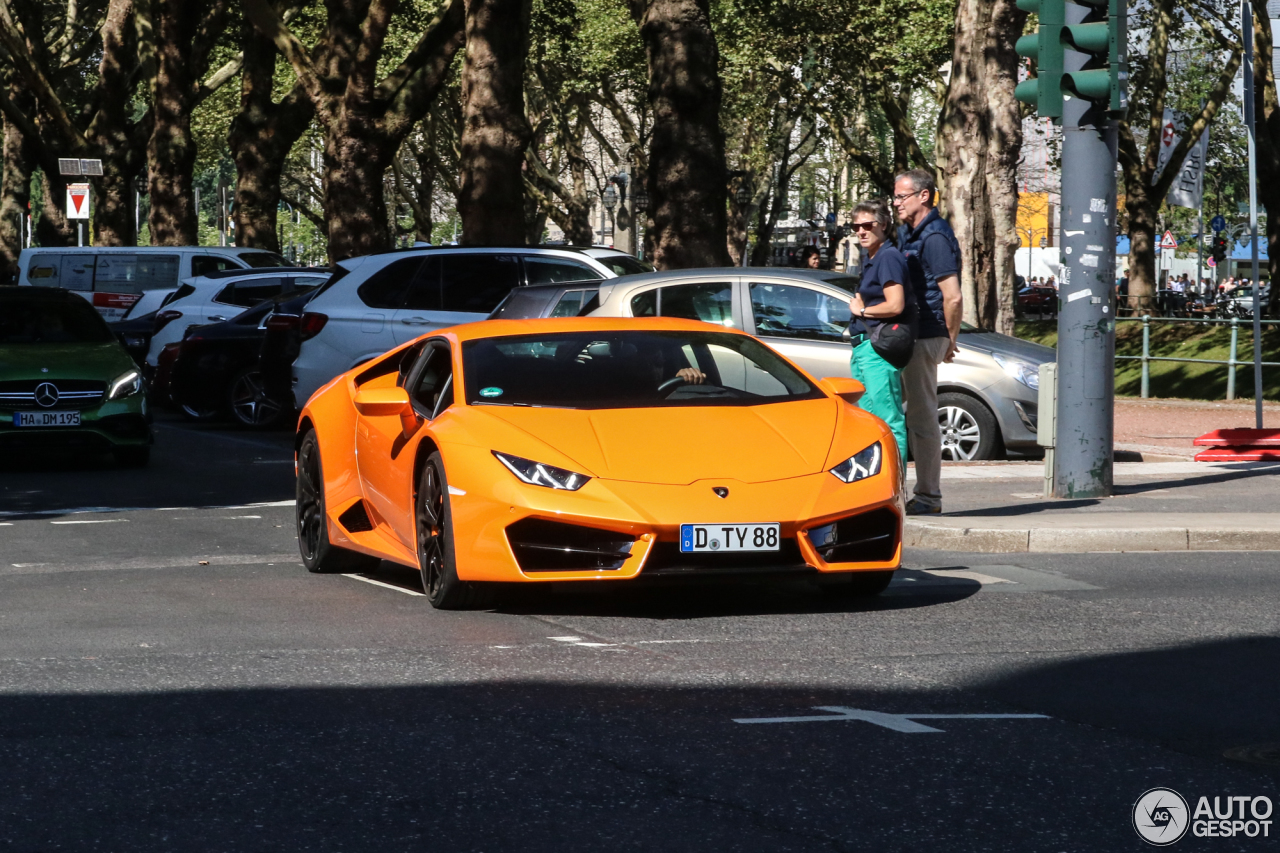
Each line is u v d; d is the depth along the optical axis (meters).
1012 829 5.60
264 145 50.28
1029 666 8.57
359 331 23.77
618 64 65.31
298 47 40.16
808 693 7.90
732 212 74.44
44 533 15.09
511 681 8.23
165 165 50.88
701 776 6.33
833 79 59.12
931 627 9.80
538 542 9.92
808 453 10.38
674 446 10.25
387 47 63.25
